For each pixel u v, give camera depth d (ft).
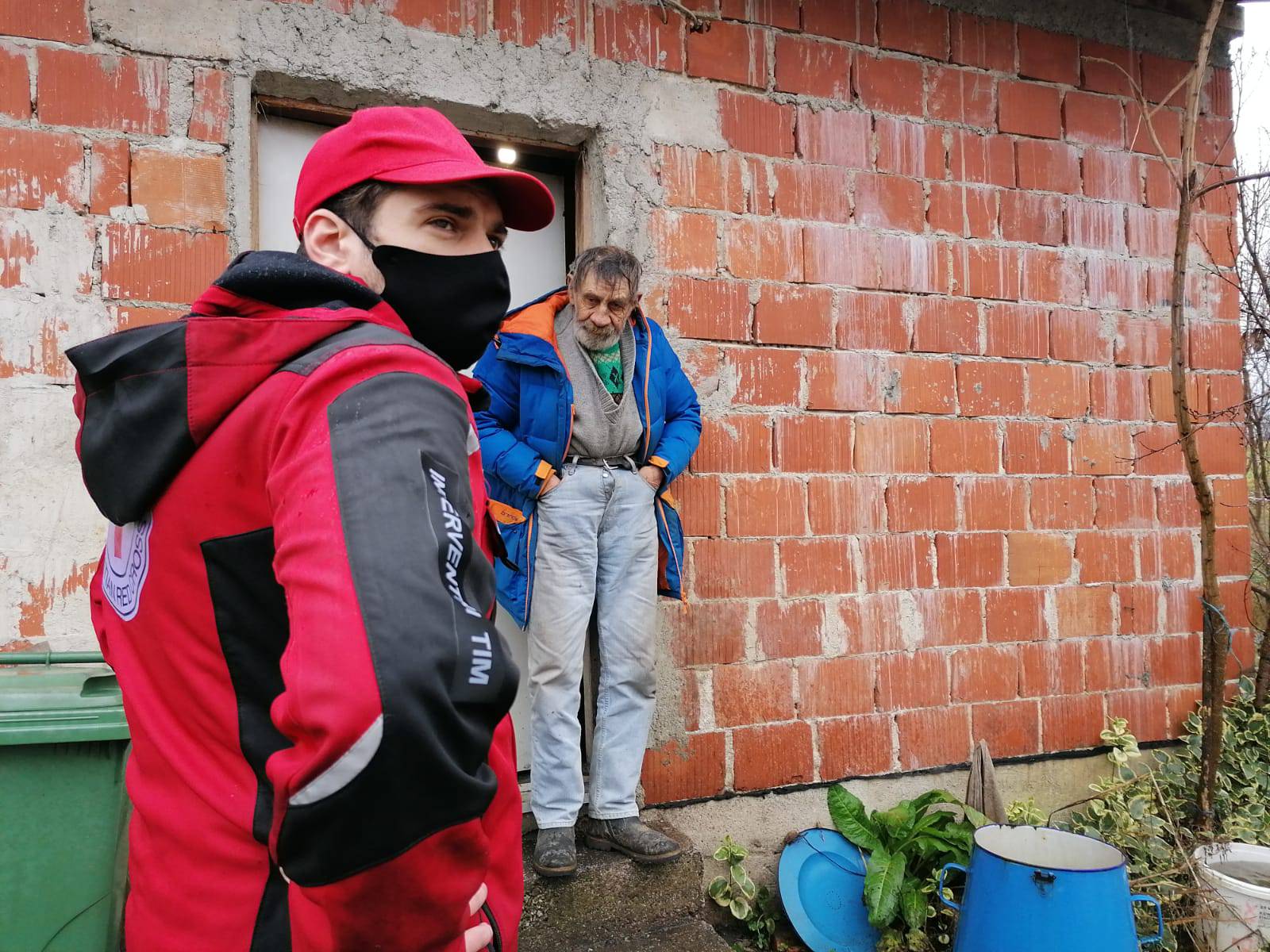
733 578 10.12
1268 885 9.36
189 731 2.61
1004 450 11.49
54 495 7.66
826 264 10.65
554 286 10.32
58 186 7.74
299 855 1.98
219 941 2.42
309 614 1.98
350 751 1.86
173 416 2.54
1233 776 11.68
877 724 10.69
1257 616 13.70
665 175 9.93
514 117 9.34
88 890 5.02
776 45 10.49
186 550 2.54
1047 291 11.80
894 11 11.09
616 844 8.61
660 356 9.14
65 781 5.01
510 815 3.12
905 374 11.02
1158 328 12.41
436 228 3.13
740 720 10.08
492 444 8.34
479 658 2.06
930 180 11.22
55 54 7.76
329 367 2.36
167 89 8.06
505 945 2.99
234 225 8.23
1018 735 11.35
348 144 3.09
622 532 8.73
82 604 7.71
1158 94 12.53
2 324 7.55
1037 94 11.84
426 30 8.93
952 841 9.53
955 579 11.15
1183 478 12.42
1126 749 11.41
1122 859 8.21
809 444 10.50
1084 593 11.80
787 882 9.71
